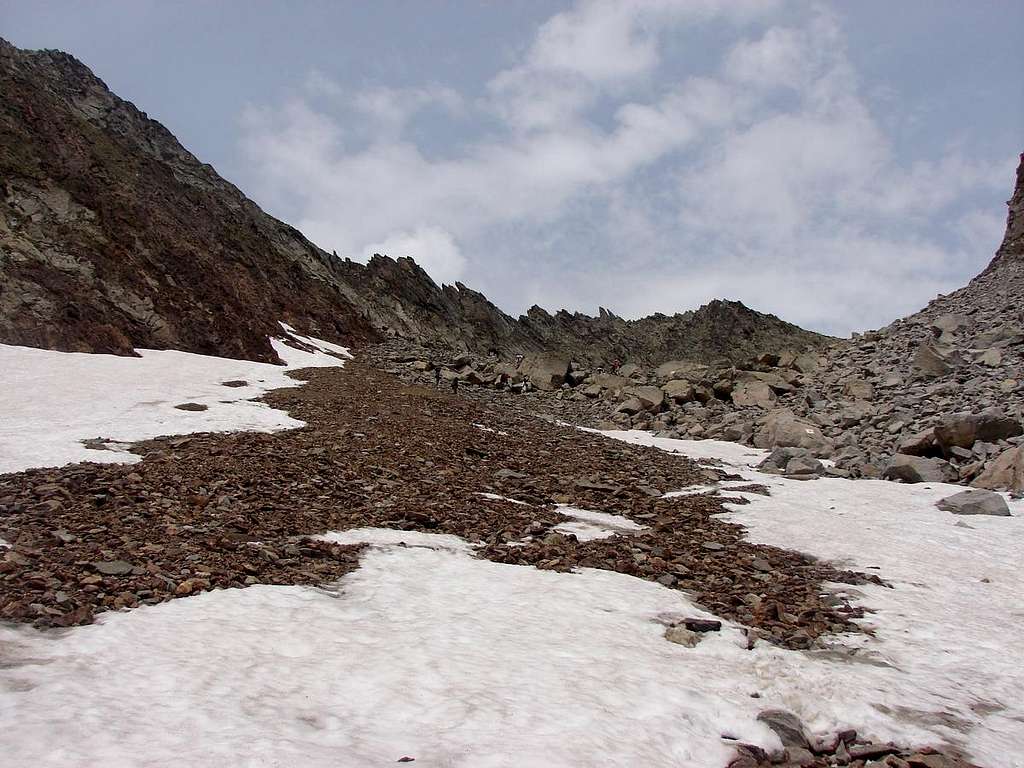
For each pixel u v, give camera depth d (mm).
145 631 10531
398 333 93562
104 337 47750
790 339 127938
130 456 24078
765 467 33938
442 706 8734
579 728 8367
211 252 72312
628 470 30859
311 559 15336
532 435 39031
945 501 25000
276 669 9555
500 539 18625
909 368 49906
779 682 10555
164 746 7078
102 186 63969
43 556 13406
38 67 84312
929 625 14117
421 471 26516
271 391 42719
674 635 12188
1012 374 43094
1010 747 9227
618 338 128750
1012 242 82438
